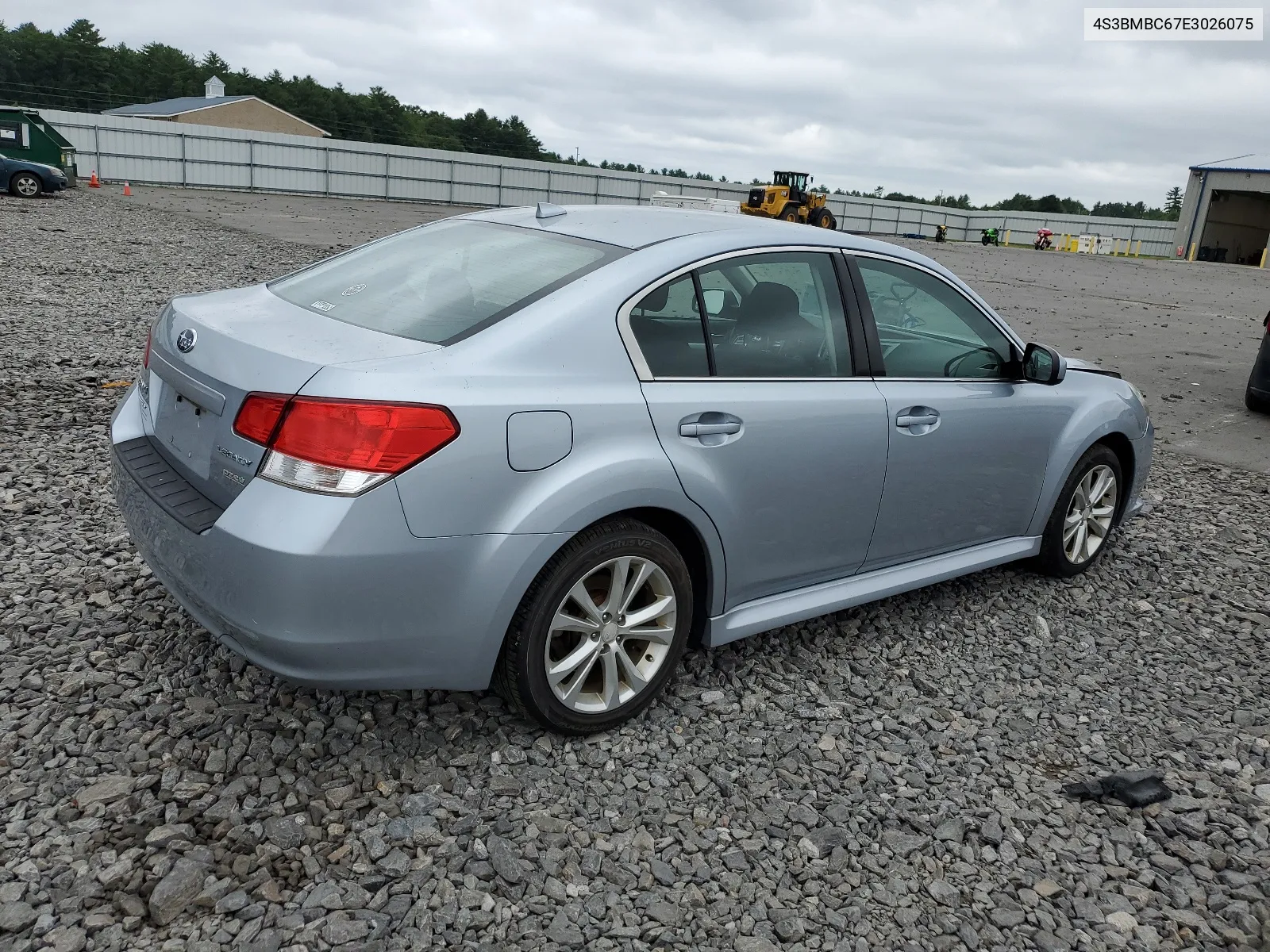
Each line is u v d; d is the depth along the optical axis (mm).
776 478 3164
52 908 2150
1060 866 2648
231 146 43219
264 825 2471
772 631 3855
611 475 2705
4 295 9789
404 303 2916
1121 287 26703
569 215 3480
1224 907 2539
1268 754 3287
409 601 2477
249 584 2395
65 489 4656
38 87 105938
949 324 3848
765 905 2396
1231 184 58156
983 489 3975
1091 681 3725
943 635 4000
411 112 136875
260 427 2439
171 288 11367
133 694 2969
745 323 3164
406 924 2215
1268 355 8992
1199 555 5246
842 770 2988
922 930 2373
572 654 2846
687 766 2922
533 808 2650
